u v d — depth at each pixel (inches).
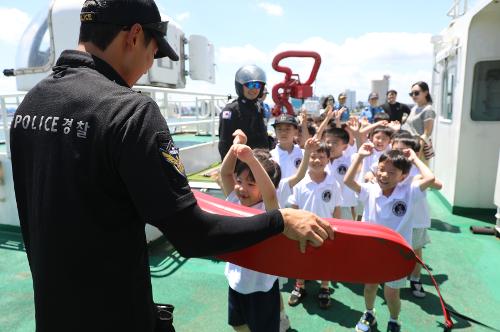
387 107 294.4
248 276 75.9
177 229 34.1
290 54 171.5
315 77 174.2
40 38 183.6
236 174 78.7
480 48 189.9
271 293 77.2
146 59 42.3
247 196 78.2
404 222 100.2
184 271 137.9
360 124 201.0
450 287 126.4
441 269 140.1
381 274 44.9
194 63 243.3
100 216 36.0
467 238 170.2
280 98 178.1
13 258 151.2
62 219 36.6
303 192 118.6
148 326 41.9
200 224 34.7
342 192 142.6
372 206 105.2
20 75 192.4
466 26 193.3
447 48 222.1
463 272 137.4
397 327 96.7
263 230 36.5
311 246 44.3
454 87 213.8
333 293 124.6
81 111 35.5
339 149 148.7
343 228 44.4
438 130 252.2
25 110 40.2
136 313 40.1
